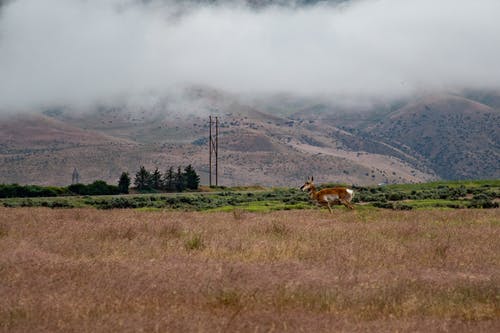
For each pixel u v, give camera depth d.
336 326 37.41
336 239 78.81
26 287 46.28
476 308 42.75
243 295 44.41
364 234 85.06
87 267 54.06
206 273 51.72
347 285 48.75
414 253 67.62
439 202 187.25
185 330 35.97
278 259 62.31
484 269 59.44
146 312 39.81
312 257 63.75
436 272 56.72
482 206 175.62
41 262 56.09
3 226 90.00
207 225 100.38
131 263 57.06
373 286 47.62
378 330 36.78
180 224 98.81
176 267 54.31
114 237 79.75
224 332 35.44
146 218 116.88
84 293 44.47
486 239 81.25
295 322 38.16
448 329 37.50
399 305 42.88
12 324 37.09
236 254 64.62
